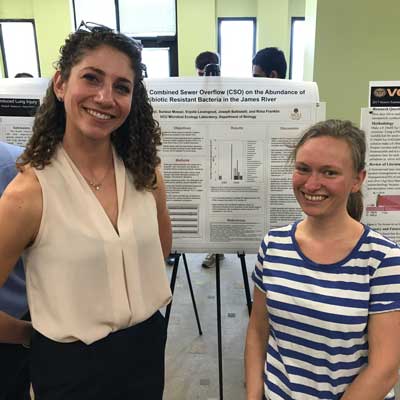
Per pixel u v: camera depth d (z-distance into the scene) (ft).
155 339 3.58
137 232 3.22
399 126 5.26
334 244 3.06
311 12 8.91
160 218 3.94
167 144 5.24
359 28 8.00
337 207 3.02
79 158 3.13
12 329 3.31
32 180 2.86
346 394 2.92
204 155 5.26
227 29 21.20
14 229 2.76
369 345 2.92
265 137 5.20
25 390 4.07
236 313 8.71
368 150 5.34
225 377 6.64
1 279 2.85
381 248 2.91
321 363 3.02
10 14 21.27
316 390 3.06
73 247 2.89
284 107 5.14
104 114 2.96
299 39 20.77
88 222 2.97
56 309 2.95
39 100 5.26
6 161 3.63
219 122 5.18
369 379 2.80
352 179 3.05
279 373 3.27
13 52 21.86
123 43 3.01
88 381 3.12
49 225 2.86
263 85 5.15
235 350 7.39
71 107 2.94
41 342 3.12
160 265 3.53
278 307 3.17
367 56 8.13
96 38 2.91
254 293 3.66
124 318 3.17
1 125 5.35
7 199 2.79
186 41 20.53
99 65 2.87
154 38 21.31
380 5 7.86
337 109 8.41
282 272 3.21
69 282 2.93
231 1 20.75
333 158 2.95
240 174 5.30
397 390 6.15
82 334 3.01
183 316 8.61
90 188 3.08
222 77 5.14
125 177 3.34
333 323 2.90
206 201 5.39
